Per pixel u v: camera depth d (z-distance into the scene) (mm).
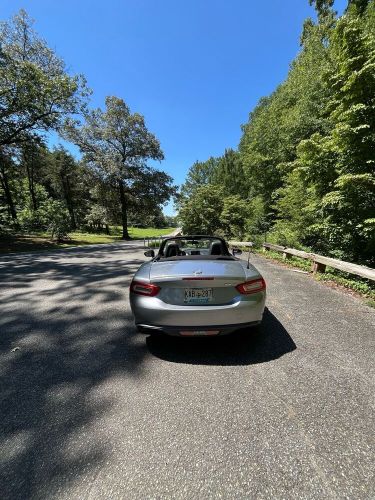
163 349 3465
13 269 10016
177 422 2201
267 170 22734
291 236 12578
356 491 1608
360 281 6879
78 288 6738
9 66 17719
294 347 3416
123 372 2953
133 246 21281
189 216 23828
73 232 43156
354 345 3451
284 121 19672
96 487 1663
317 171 8438
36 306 5348
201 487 1648
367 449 1904
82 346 3594
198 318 3088
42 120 19875
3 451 1946
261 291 3283
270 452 1892
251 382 2721
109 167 33406
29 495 1618
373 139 6832
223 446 1952
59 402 2480
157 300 3189
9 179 36562
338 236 8102
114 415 2299
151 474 1743
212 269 3408
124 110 34688
